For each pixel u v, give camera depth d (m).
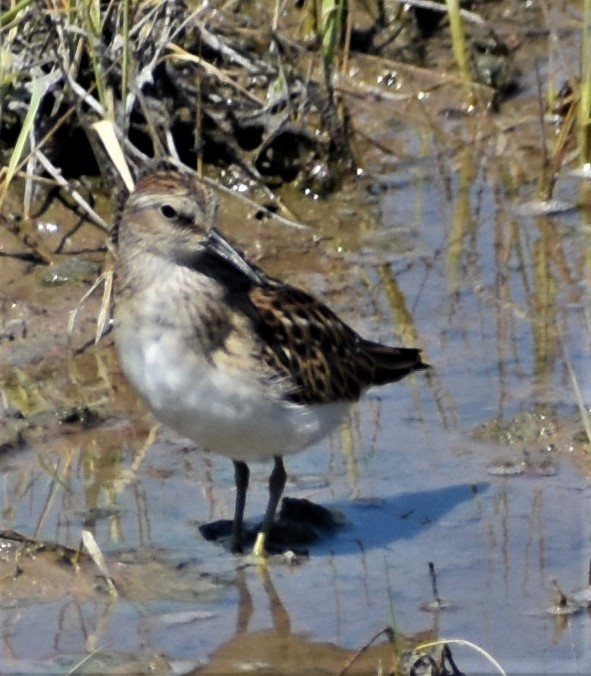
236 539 13.60
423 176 20.62
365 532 13.93
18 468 14.77
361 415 15.83
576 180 20.72
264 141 19.75
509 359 16.75
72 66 18.94
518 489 14.51
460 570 13.33
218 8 21.17
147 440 15.32
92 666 11.86
